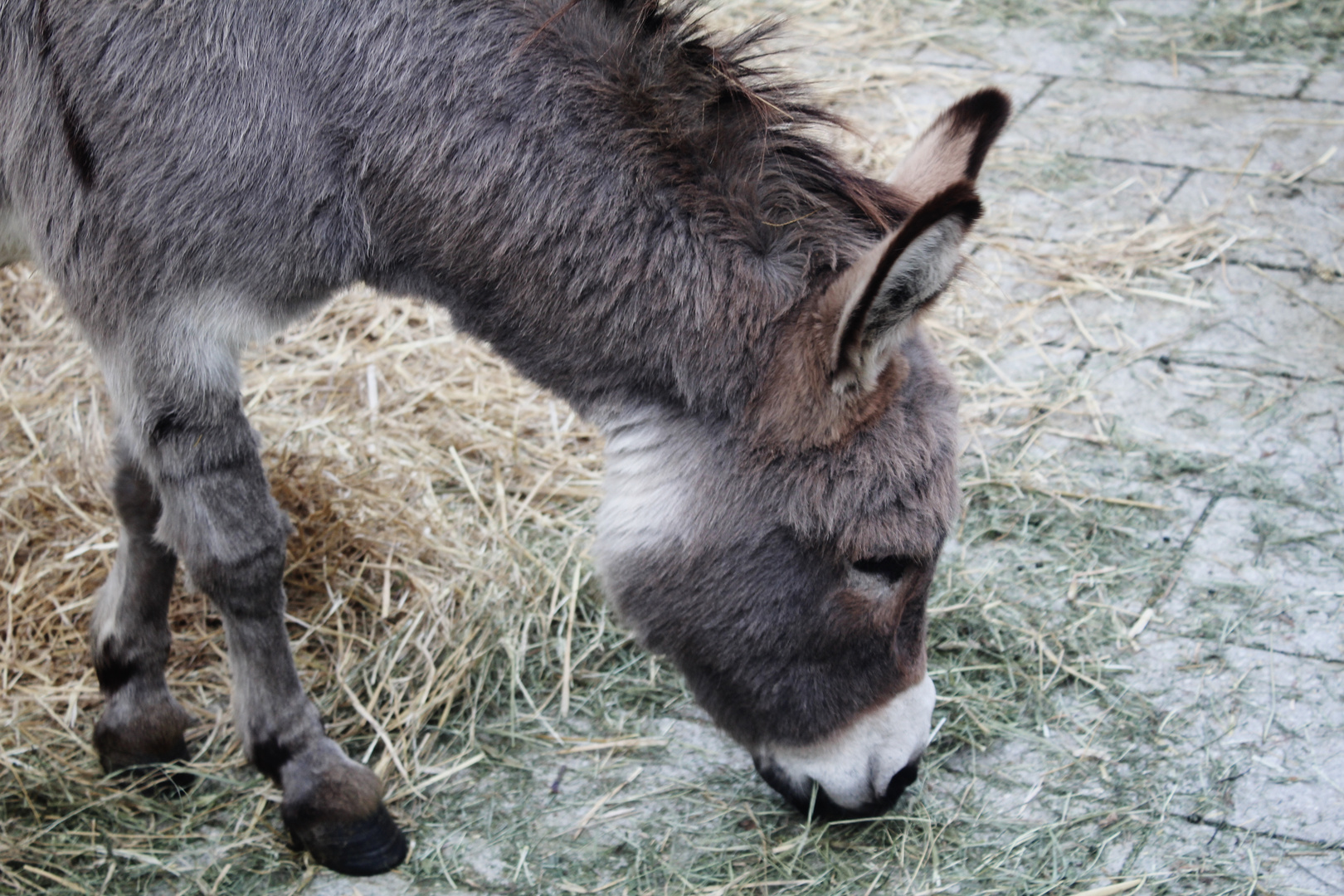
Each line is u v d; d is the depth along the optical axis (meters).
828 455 2.05
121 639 2.62
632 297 2.11
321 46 2.10
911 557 2.11
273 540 2.38
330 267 2.21
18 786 2.63
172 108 2.09
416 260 2.23
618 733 2.83
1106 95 5.44
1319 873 2.40
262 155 2.10
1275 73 5.57
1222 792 2.59
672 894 2.39
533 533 3.42
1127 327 4.16
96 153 2.12
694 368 2.10
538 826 2.58
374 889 2.44
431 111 2.11
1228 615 3.06
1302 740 2.71
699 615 2.20
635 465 2.21
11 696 2.87
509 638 3.02
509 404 3.91
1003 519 3.42
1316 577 3.16
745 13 5.93
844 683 2.23
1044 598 3.15
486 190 2.12
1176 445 3.65
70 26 2.10
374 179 2.16
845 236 2.10
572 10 2.15
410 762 2.75
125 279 2.17
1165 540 3.32
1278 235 4.52
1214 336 4.09
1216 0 6.17
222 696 2.93
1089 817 2.54
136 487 2.52
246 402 3.84
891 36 5.92
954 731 2.77
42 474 3.48
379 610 3.13
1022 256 4.48
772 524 2.10
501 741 2.82
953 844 2.50
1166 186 4.82
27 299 4.24
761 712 2.28
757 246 2.11
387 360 4.07
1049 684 2.88
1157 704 2.83
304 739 2.47
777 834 2.53
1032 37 5.92
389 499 3.42
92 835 2.53
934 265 1.83
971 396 3.89
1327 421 3.70
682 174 2.11
